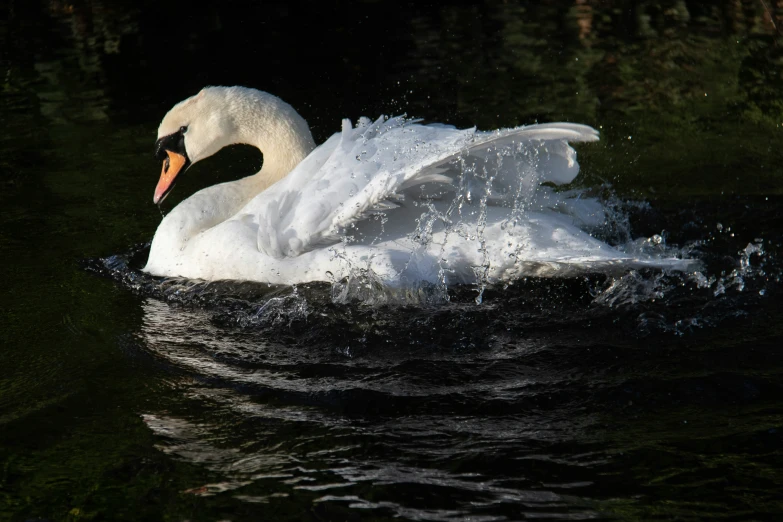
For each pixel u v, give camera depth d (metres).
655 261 9.31
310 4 22.95
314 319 9.72
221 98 12.09
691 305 9.56
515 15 21.56
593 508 6.64
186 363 9.02
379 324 9.55
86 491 7.10
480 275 9.98
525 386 8.29
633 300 9.70
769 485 6.77
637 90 17.19
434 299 9.83
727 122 15.63
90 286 10.90
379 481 7.06
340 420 7.92
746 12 20.58
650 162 14.31
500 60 19.03
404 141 10.38
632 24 20.52
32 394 8.53
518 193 10.22
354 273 10.02
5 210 13.28
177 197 13.86
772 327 9.04
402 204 10.37
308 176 10.78
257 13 22.50
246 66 19.30
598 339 9.02
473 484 6.97
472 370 8.62
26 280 11.07
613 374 8.38
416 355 8.97
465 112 16.59
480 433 7.63
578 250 9.64
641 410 7.82
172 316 10.06
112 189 14.09
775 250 10.99
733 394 7.93
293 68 19.08
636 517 6.51
